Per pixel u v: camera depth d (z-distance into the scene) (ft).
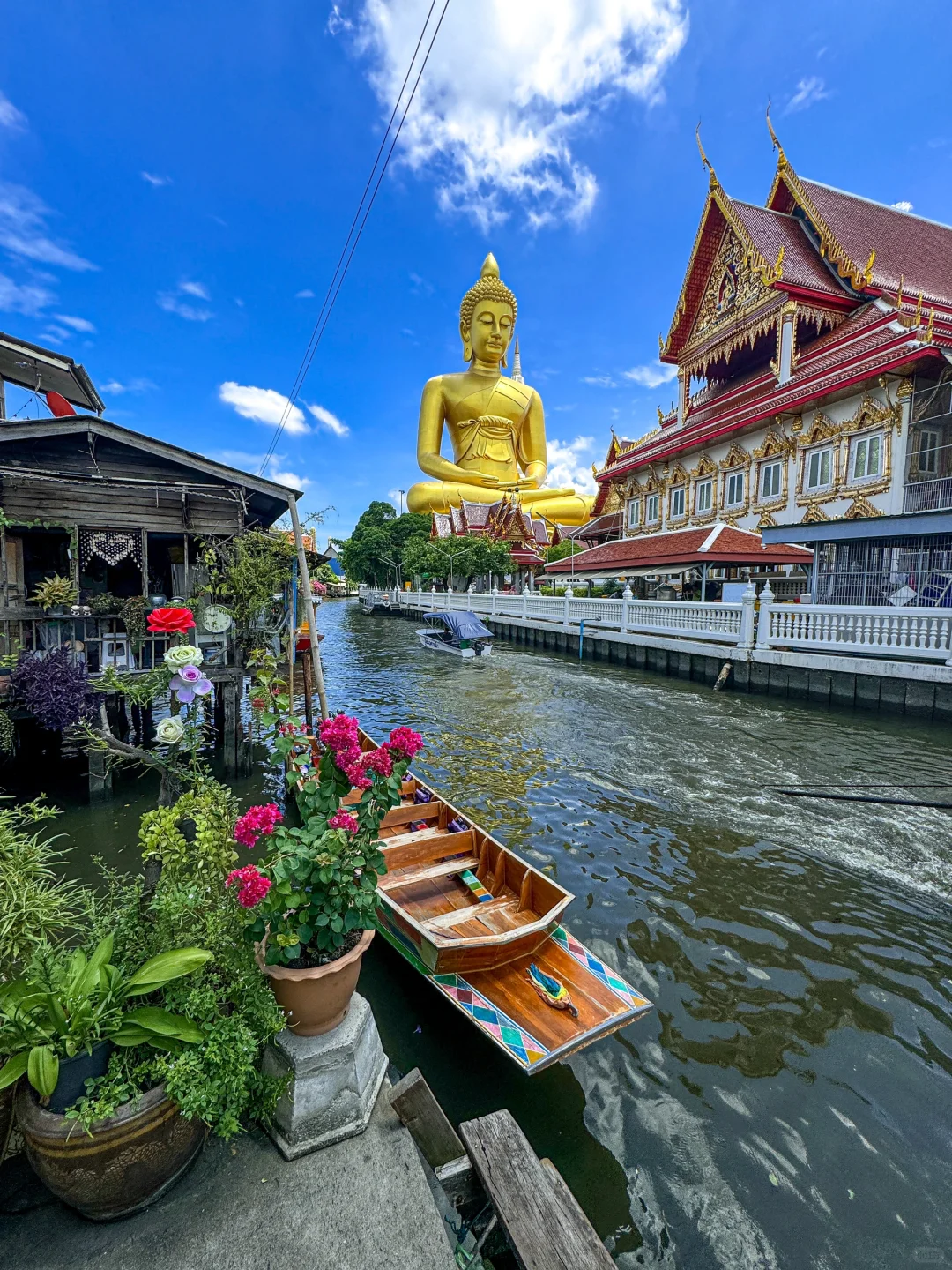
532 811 24.77
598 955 15.47
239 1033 7.25
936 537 48.44
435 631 92.58
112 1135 6.27
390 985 14.32
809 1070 11.99
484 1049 12.46
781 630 46.01
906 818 23.77
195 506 29.73
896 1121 10.91
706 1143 10.49
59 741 30.42
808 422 69.77
